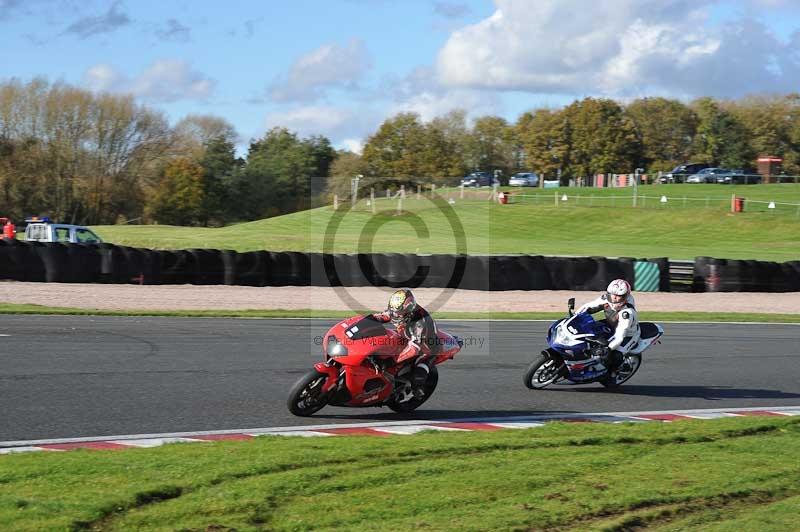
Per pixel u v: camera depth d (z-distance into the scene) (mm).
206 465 14172
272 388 22969
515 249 85125
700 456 16328
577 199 133375
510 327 38469
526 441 16969
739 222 113875
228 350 29094
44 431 17422
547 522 12055
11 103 149125
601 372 24438
